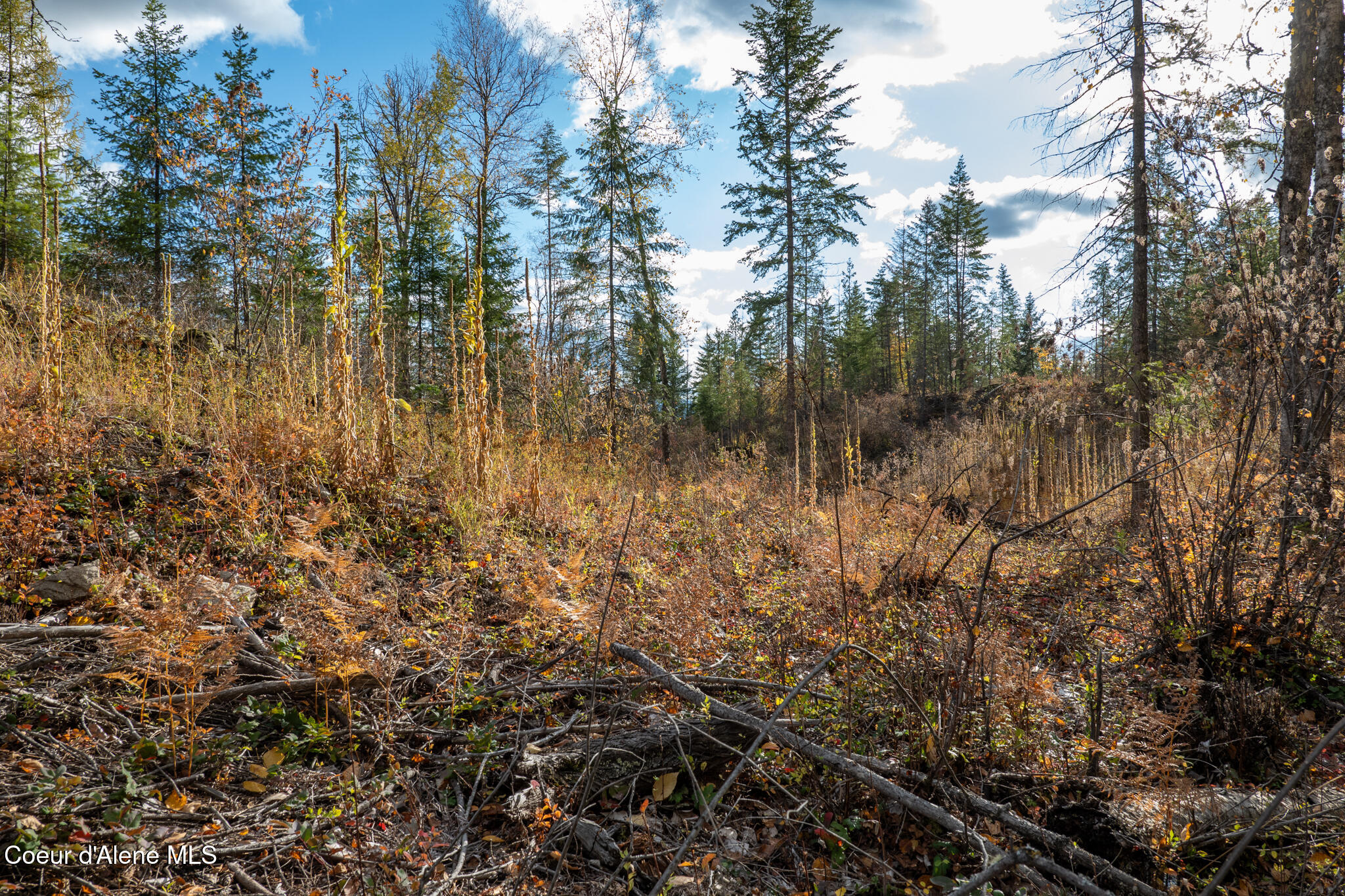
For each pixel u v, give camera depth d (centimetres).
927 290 4541
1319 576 384
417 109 1916
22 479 417
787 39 2059
